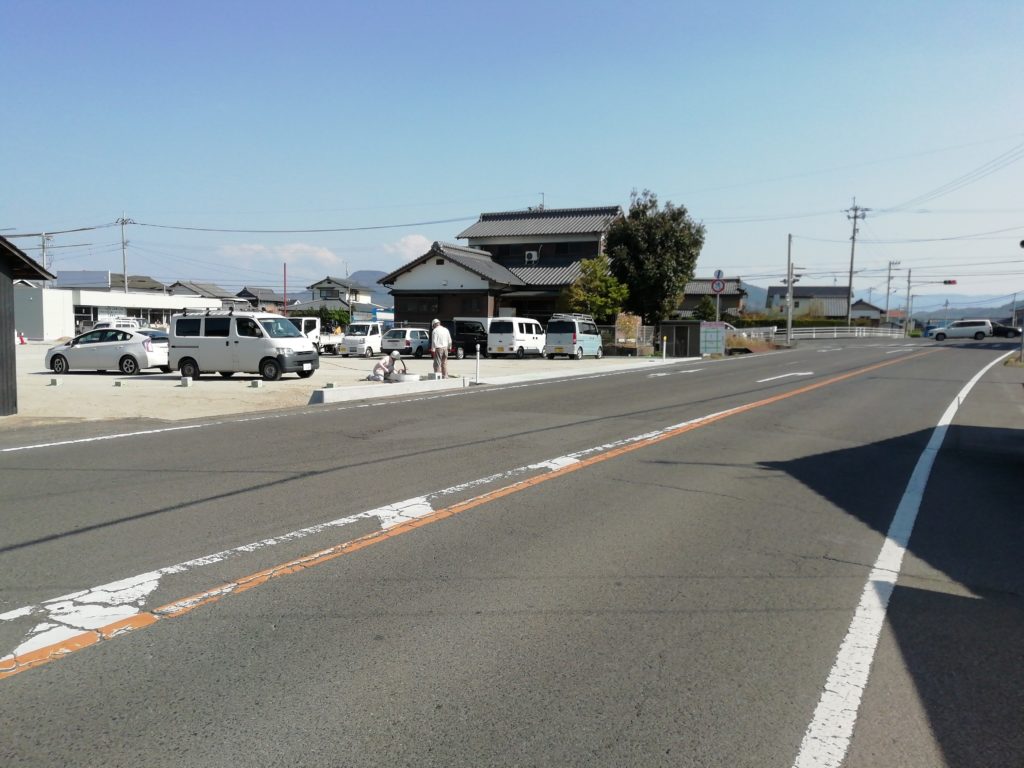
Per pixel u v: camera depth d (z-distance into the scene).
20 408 13.09
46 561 5.06
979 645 4.01
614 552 5.49
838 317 92.38
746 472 8.48
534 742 3.04
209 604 4.38
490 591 4.67
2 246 11.73
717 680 3.58
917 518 6.60
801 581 4.95
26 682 3.45
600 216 48.31
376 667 3.65
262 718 3.18
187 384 17.95
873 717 3.28
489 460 8.91
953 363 29.23
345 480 7.69
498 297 44.06
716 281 42.00
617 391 17.80
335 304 80.38
